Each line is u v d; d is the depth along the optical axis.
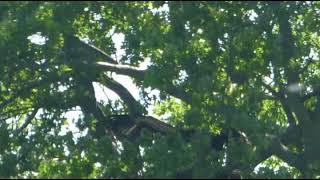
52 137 40.22
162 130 41.97
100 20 43.38
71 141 39.81
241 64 39.97
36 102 44.56
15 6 40.22
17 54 42.25
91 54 42.91
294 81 41.00
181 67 39.44
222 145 40.00
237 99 38.94
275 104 45.75
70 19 39.97
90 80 44.00
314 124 41.41
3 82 43.66
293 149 42.25
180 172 36.28
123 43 42.62
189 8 38.22
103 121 43.19
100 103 45.19
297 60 42.59
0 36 41.03
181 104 48.62
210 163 37.59
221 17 39.06
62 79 43.12
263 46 39.94
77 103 44.00
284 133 41.72
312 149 41.12
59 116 43.59
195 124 38.38
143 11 39.84
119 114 44.03
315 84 42.91
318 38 46.88
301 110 41.16
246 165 37.97
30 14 39.62
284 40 39.41
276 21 39.28
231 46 39.62
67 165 38.91
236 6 39.06
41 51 42.31
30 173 39.47
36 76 43.88
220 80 38.94
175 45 38.72
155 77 39.19
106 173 37.69
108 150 39.28
